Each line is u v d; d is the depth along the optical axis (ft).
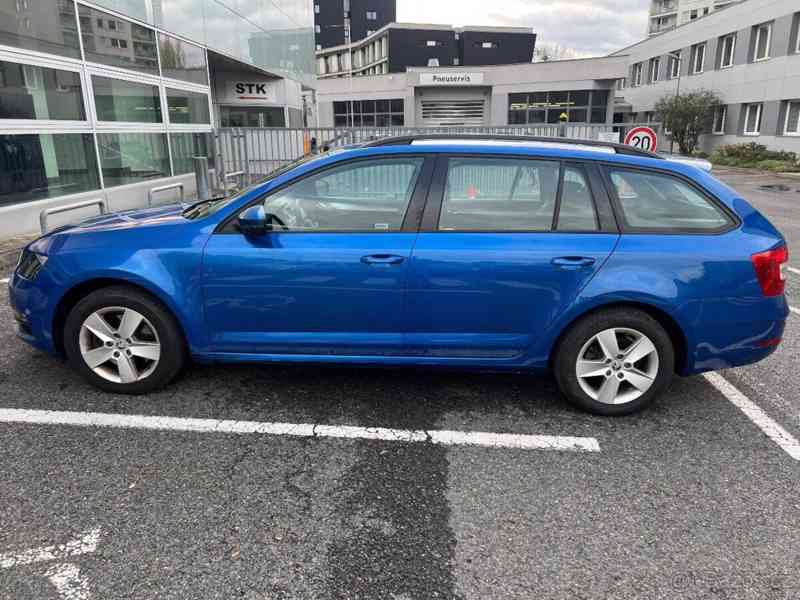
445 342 11.98
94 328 12.26
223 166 47.24
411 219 11.74
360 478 9.96
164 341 12.31
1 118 25.21
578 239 11.58
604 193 11.80
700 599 7.50
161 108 39.27
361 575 7.79
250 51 56.49
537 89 121.19
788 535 8.73
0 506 8.98
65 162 29.63
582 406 12.25
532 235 11.61
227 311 11.98
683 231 11.71
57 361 14.28
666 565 8.08
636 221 11.76
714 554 8.31
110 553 8.07
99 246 12.11
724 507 9.37
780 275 11.70
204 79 46.01
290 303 11.83
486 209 11.80
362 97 133.28
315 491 9.58
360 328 11.96
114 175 33.94
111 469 10.03
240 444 10.93
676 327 11.82
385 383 13.65
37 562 7.86
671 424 12.07
